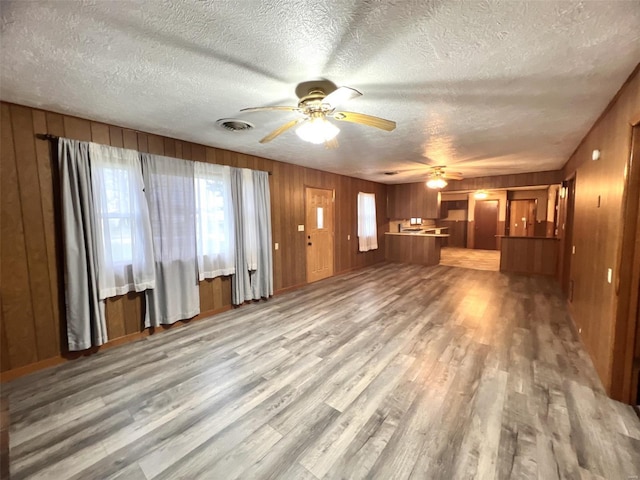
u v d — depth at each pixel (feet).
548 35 5.04
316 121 7.00
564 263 16.07
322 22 4.72
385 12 4.49
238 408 6.82
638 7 4.29
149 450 5.66
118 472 5.19
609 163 7.86
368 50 5.53
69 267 8.89
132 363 8.94
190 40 5.22
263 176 15.06
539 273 20.63
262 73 6.39
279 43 5.31
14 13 4.37
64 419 6.52
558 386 7.45
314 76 6.52
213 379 8.02
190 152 12.10
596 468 5.09
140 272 10.52
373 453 5.50
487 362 8.68
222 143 12.34
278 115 8.98
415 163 17.15
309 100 6.71
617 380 6.81
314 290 17.24
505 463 5.22
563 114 8.80
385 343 10.02
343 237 21.97
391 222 28.53
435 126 10.02
